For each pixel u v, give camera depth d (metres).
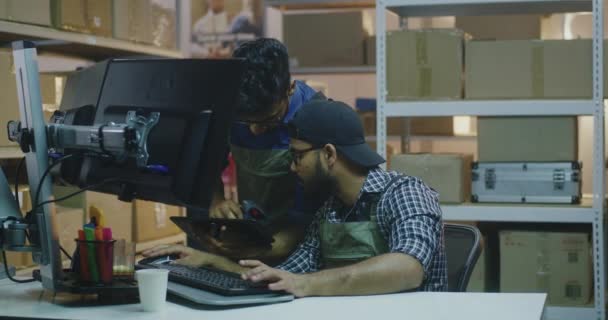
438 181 3.43
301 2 4.75
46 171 1.79
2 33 2.95
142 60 1.80
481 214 3.37
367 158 1.99
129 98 1.79
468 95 3.42
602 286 3.27
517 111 3.36
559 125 3.37
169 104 1.71
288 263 2.15
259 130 2.49
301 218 2.44
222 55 5.34
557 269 3.38
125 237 3.41
